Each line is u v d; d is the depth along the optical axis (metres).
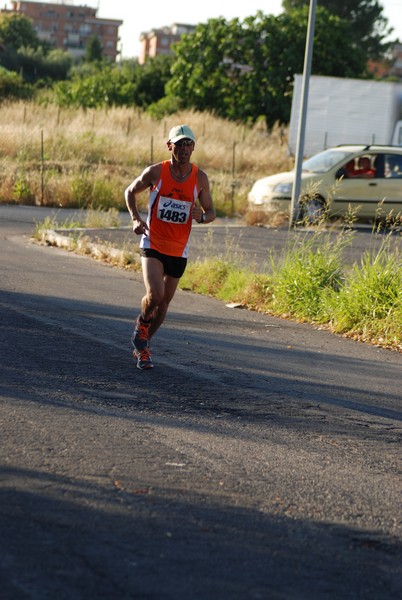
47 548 6.52
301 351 15.09
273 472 8.67
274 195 36.50
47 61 152.12
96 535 6.81
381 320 16.86
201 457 8.97
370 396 12.14
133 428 9.81
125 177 48.78
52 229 30.73
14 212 38.41
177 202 12.34
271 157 62.53
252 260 25.50
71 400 10.82
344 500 8.05
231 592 6.02
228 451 9.24
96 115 67.94
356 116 66.94
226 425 10.22
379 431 10.43
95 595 5.83
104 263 25.00
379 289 17.44
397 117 67.19
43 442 9.08
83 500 7.54
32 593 5.81
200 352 14.27
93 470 8.32
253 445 9.52
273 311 19.02
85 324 15.94
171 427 9.98
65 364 12.74
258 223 36.56
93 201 41.91
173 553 6.58
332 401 11.70
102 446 9.08
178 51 85.38
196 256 26.00
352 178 36.06
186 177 12.32
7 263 23.48
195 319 17.53
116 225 33.72
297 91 66.31
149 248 12.48
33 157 53.88
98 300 18.77
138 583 6.05
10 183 43.22
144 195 42.62
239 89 83.62
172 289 12.87
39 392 11.10
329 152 37.50
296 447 9.57
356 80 66.50
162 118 74.44
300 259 19.78
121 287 20.78
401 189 36.12
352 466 9.07
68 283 20.83
